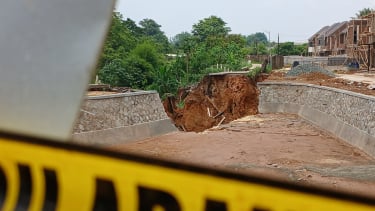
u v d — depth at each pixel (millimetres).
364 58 70188
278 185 2566
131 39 67750
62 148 2865
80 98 3191
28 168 2906
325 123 30234
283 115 39031
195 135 27562
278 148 22375
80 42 3275
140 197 2730
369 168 17266
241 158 19578
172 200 2682
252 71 53938
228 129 30562
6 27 3309
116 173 2764
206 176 2646
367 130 22203
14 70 3238
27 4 3350
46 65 3242
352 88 35062
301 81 46094
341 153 21078
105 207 2770
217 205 2619
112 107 24500
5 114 3170
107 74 50656
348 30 85812
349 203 2465
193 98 41656
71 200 2812
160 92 50844
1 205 2889
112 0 3301
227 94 41688
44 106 3176
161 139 25828
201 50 63219
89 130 21578
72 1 3338
